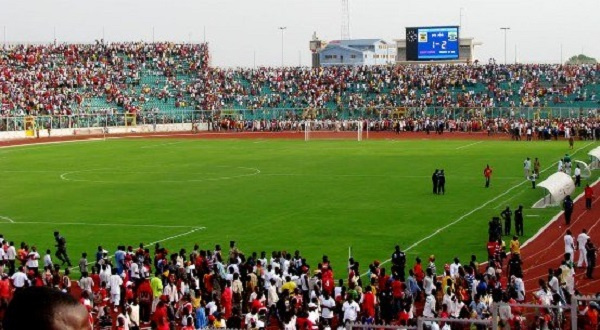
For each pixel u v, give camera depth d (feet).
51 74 565.12
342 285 145.38
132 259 152.97
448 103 586.04
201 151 416.46
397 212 234.58
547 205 241.14
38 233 209.36
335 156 386.73
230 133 547.08
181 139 495.82
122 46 629.92
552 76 606.55
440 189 269.44
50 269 150.10
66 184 296.71
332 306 124.26
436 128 532.73
